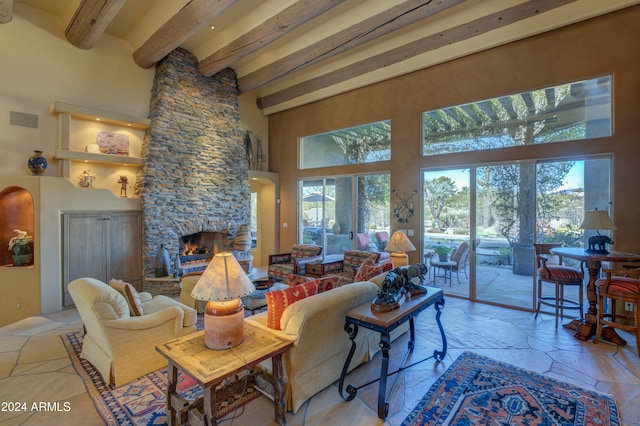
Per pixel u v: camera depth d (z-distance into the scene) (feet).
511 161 15.25
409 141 18.56
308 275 18.21
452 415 7.28
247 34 16.53
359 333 9.25
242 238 22.54
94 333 9.29
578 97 13.73
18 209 15.81
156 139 18.69
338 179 22.67
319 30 17.12
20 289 14.67
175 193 19.49
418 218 18.29
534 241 14.76
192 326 10.62
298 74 22.68
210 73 20.07
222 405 7.66
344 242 22.31
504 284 15.57
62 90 16.61
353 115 21.27
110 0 13.43
